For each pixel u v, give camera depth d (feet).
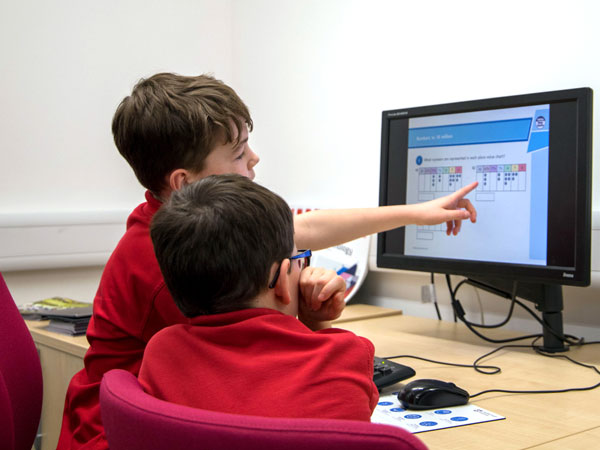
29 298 7.17
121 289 3.38
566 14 5.14
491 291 5.03
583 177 4.22
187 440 1.70
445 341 4.99
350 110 6.96
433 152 5.12
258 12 8.18
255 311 2.37
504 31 5.57
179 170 3.46
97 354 3.44
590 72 4.99
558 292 4.59
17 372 3.72
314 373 2.12
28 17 7.14
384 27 6.60
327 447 1.52
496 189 4.72
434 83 6.15
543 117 4.46
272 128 8.00
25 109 7.13
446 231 5.03
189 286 2.40
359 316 5.94
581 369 4.11
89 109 7.56
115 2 7.75
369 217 4.35
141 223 3.53
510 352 4.62
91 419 3.29
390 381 3.67
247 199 2.39
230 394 2.10
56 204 7.32
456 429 3.01
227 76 8.65
